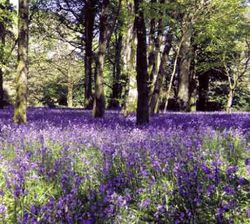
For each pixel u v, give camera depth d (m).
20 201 3.72
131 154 5.77
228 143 7.53
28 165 4.69
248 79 45.25
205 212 3.80
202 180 4.46
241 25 26.42
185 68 32.09
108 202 3.65
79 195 4.09
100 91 16.73
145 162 5.68
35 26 39.62
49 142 7.56
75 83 55.22
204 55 38.69
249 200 4.11
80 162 5.88
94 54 36.09
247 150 7.30
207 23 18.19
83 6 36.12
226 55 34.06
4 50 17.47
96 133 8.20
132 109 19.36
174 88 45.38
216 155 6.05
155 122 12.50
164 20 16.58
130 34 21.64
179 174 4.32
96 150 6.79
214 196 4.04
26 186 4.38
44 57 47.56
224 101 46.47
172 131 8.93
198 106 47.03
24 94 12.13
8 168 4.86
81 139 7.61
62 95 57.72
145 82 12.20
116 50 36.88
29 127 9.73
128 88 18.95
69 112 22.83
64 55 52.22
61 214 3.24
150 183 4.48
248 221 3.62
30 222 3.16
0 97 29.48
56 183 4.58
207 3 17.03
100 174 4.92
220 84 47.44
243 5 20.05
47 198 4.07
